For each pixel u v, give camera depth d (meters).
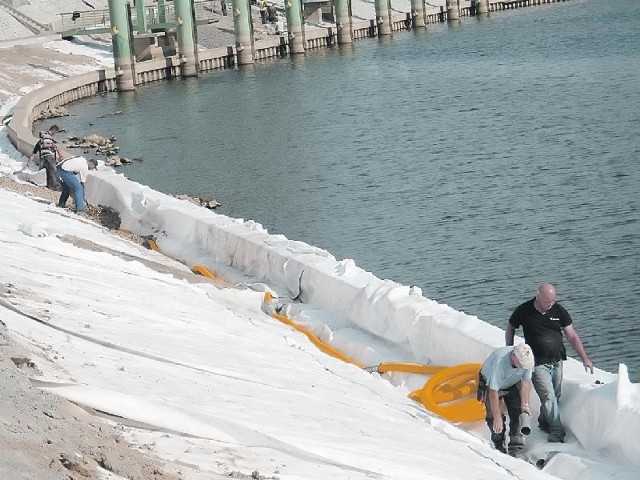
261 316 20.20
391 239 36.41
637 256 31.48
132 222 28.73
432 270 32.44
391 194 43.50
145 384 11.03
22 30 96.38
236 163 53.62
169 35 96.44
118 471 8.27
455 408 15.69
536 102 66.50
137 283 18.48
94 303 14.95
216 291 20.98
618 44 95.19
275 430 10.56
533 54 93.44
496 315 28.16
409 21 122.81
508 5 137.12
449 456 12.22
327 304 20.47
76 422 8.97
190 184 49.25
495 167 47.06
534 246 33.62
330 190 45.41
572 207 38.25
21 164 45.06
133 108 75.69
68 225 24.48
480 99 70.31
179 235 26.62
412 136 57.84
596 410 14.24
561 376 14.86
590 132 53.94
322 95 77.50
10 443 7.89
